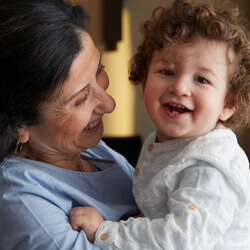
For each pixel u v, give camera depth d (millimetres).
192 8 1040
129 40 3361
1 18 850
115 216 1019
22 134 955
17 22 840
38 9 867
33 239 850
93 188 1069
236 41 999
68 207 958
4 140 934
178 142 1021
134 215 1109
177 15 1033
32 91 869
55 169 1024
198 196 894
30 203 882
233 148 987
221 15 1038
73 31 900
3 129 922
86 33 950
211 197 889
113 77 3451
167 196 986
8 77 859
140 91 1656
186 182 936
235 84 1019
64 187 962
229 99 1036
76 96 923
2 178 924
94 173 1093
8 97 878
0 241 907
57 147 1012
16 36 834
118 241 868
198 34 979
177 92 951
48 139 987
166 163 1028
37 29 843
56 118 932
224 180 922
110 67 3422
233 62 1000
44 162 1048
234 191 929
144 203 1011
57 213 902
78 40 905
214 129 1023
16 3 863
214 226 857
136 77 1228
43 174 952
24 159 1001
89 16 999
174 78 979
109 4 3180
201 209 870
